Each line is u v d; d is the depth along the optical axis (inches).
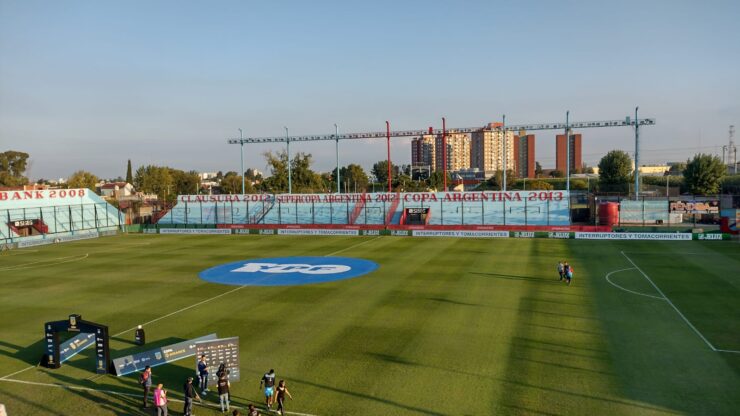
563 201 3427.7
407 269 1867.6
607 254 2111.2
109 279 1801.2
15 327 1264.8
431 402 799.7
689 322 1166.3
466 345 1045.8
